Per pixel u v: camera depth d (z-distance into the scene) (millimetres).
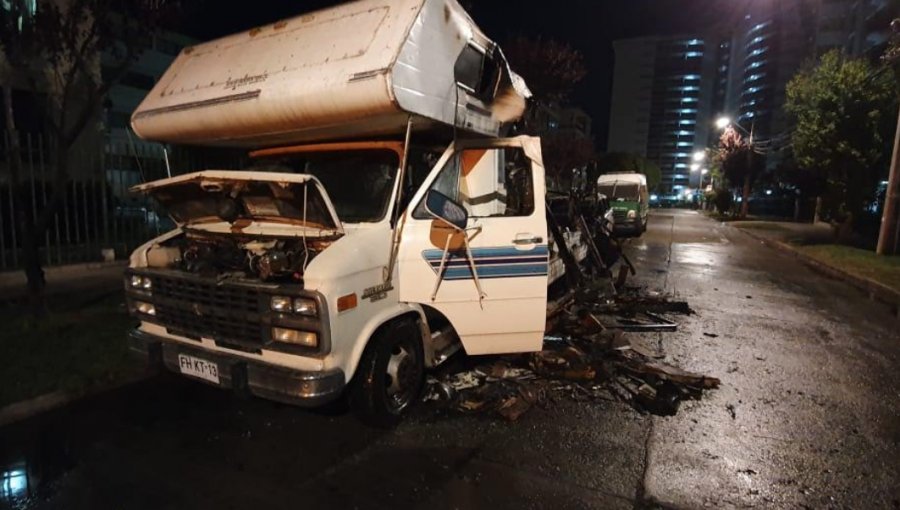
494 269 4039
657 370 4910
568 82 12742
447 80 3727
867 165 15172
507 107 4676
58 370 4512
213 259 3791
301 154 4438
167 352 3719
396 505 2979
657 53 116938
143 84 37000
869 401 4535
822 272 12109
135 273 3961
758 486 3230
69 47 5055
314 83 3457
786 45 84875
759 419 4152
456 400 4281
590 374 4746
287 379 3172
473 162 4367
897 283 9664
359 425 3914
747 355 5770
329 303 3139
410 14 3447
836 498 3125
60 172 5438
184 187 3885
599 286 8109
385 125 3723
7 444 3596
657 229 25297
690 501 3066
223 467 3355
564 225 8367
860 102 14805
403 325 3848
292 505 2967
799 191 31297
